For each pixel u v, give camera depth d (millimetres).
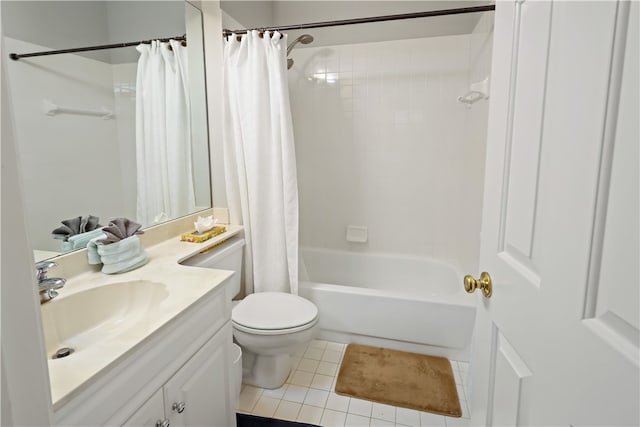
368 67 2572
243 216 2025
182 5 1804
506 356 721
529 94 629
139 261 1284
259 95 1891
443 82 2451
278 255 2025
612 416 400
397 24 2461
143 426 806
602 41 421
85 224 1306
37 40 1161
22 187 336
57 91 1225
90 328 1039
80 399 630
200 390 1046
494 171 801
